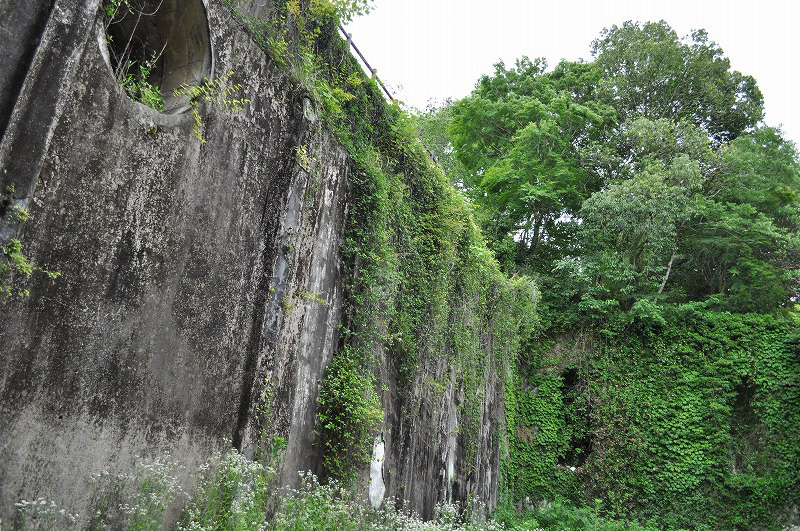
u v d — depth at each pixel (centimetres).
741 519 1582
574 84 2488
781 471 1599
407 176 1037
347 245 833
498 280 1555
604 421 1786
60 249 441
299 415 711
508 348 1655
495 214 2234
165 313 537
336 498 723
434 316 1069
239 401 623
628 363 1848
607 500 1694
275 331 675
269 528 597
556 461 1795
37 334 421
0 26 409
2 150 399
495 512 1441
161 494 490
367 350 831
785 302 2000
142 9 600
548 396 1881
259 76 680
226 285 613
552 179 2158
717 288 2131
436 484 1085
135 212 510
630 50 2430
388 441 902
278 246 690
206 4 600
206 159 595
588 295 1925
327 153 797
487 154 2428
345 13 810
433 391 1083
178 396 546
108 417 474
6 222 401
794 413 1650
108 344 478
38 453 417
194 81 606
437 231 1100
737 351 1764
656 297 1900
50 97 435
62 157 445
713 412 1712
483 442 1409
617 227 1942
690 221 2081
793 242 1877
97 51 484
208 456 576
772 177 2148
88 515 448
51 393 429
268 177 686
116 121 496
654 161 2078
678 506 1636
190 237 570
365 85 938
